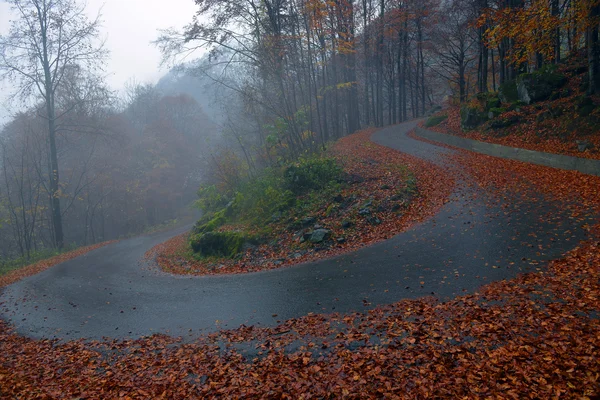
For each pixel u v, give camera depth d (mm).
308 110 25594
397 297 7387
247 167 24172
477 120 23391
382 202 13750
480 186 14273
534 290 6594
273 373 5598
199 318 8227
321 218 13672
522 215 10758
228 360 6219
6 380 6867
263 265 11695
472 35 36656
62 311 10195
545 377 4445
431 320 6215
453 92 46188
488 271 7781
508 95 22703
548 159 15219
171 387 5805
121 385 6133
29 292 12648
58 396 6098
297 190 16438
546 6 15898
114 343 7719
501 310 6109
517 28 17062
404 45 40406
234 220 17219
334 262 10344
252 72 22828
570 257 7668
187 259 14789
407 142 25797
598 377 4281
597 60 17172
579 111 17000
